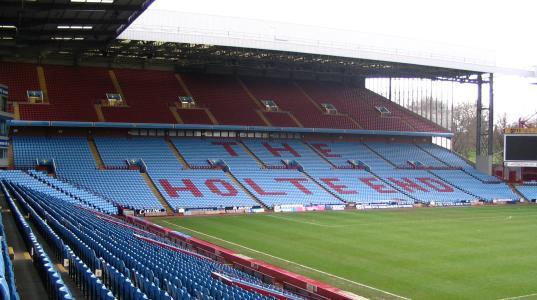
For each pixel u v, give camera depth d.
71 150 55.09
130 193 50.34
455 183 67.75
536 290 23.91
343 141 73.19
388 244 35.06
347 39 59.00
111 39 41.44
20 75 59.88
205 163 59.53
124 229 29.89
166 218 47.31
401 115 76.50
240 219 47.34
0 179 39.09
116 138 60.38
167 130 63.41
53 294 12.06
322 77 80.50
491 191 67.06
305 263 29.16
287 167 63.19
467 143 101.38
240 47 54.53
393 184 63.94
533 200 66.50
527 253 32.25
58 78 61.66
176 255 23.52
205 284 16.89
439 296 22.83
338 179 62.38
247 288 20.05
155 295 13.36
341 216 50.19
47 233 19.97
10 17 33.28
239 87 71.75
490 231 41.16
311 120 68.38
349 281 25.25
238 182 57.31
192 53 61.47
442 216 50.88
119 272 15.12
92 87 61.94
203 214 50.53
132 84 65.06
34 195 30.92
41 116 54.12
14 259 17.31
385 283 24.94
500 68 67.88
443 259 30.33
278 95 72.62
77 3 31.11
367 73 75.69
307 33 57.06
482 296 22.86
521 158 66.12
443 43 64.12
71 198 41.50
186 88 67.69
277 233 39.47
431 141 80.00
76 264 15.12
